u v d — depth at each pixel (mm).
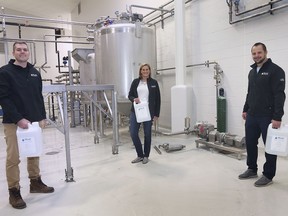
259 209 1827
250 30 3391
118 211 1880
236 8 3477
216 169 2697
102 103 4387
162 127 5520
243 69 3541
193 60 4492
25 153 1890
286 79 2988
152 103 3010
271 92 2145
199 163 2912
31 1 9109
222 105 3803
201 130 3676
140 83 3033
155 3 5383
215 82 4055
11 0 8914
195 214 1798
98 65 4367
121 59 4082
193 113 4562
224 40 3814
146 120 2891
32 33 10273
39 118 2104
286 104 2990
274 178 2381
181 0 4293
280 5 2977
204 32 4188
